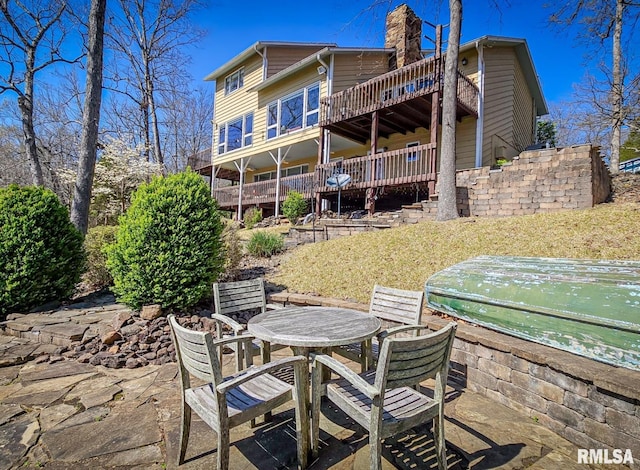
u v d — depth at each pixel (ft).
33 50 35.86
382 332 9.17
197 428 8.07
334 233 26.76
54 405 9.10
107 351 12.37
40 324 14.07
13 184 17.11
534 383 8.55
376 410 5.75
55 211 17.37
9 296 15.51
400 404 6.68
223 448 6.11
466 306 10.94
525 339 9.45
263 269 21.70
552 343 8.79
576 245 15.48
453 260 16.76
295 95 48.49
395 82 36.01
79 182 23.25
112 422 8.29
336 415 8.81
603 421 7.18
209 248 15.26
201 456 7.06
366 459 7.06
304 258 21.90
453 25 25.53
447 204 24.71
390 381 5.83
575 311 8.29
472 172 26.96
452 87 25.35
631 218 17.02
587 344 8.08
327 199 43.42
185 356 6.73
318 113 44.78
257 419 8.40
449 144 25.08
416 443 7.61
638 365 7.27
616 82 38.50
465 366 10.48
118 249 14.64
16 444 7.38
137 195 15.34
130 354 12.19
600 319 7.84
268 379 7.72
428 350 6.10
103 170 53.72
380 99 35.63
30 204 16.70
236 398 6.86
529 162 24.18
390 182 32.91
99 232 23.61
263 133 52.95
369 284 16.38
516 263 11.93
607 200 27.02
